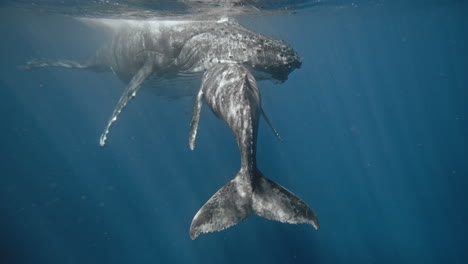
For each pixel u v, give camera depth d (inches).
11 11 788.6
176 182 1003.3
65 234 797.9
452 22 2144.4
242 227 701.3
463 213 813.9
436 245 719.1
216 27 354.6
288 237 686.5
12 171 1253.1
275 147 1150.3
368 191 962.7
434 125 1616.6
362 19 1518.2
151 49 378.6
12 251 729.0
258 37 330.6
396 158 1252.5
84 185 1090.1
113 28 624.7
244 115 190.4
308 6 722.8
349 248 705.6
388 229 778.8
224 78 242.5
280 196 173.3
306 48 2974.9
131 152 1390.3
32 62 568.1
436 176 1035.3
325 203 886.4
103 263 711.1
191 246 725.3
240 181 178.5
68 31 1342.3
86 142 1710.1
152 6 463.5
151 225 835.4
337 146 1396.4
